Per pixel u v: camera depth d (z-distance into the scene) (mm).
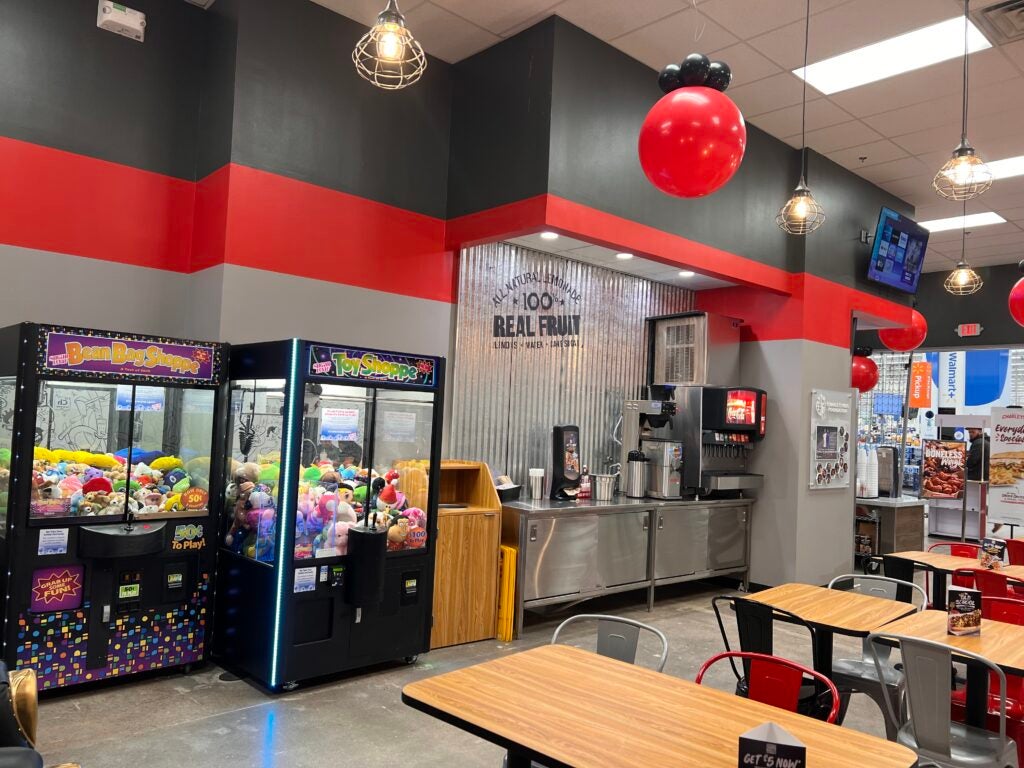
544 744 1984
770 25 5355
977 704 3186
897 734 3082
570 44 5480
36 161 4602
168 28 5164
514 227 5465
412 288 5781
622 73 5918
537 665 2666
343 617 4414
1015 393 14852
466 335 6141
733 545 7480
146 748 3439
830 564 7867
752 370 7855
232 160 4824
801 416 7465
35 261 4590
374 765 3400
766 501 7633
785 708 2678
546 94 5367
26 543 3785
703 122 2824
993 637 3330
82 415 4023
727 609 6820
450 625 5234
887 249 8383
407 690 2373
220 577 4625
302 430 4203
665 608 6793
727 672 4957
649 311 7773
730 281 7184
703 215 6660
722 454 7480
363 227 5492
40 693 3963
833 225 7957
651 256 6238
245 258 4871
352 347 4398
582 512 5984
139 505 4176
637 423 7148
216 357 4500
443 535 5172
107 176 4875
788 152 7613
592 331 7148
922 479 11828
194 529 4383
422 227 5871
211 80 5164
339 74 5398
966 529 12383
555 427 6445
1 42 4496
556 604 6586
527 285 6578
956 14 5113
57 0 4703
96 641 4016
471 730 2117
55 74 4684
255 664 4262
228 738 3592
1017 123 6789
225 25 5039
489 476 5602
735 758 1932
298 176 5141
